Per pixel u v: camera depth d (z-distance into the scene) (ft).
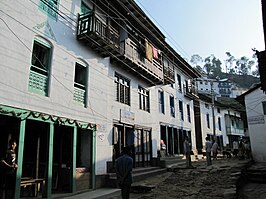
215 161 61.98
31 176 30.83
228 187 32.37
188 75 87.86
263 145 63.36
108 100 42.47
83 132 37.99
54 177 33.35
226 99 161.17
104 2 44.09
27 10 28.76
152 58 56.18
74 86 36.01
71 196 29.94
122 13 48.47
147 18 53.78
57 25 33.14
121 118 45.57
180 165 55.57
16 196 24.22
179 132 74.79
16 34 27.02
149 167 50.96
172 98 73.61
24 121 26.48
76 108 34.58
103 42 38.29
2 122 27.68
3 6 25.96
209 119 102.68
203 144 92.53
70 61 34.63
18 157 25.13
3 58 25.29
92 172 35.63
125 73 49.47
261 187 36.09
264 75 41.45
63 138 35.63
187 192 31.89
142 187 35.01
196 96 89.04
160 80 57.72
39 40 30.17
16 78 26.40
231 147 118.83
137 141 50.88
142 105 55.62
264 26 30.07
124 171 22.63
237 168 43.96
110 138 41.52
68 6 35.78
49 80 30.81
